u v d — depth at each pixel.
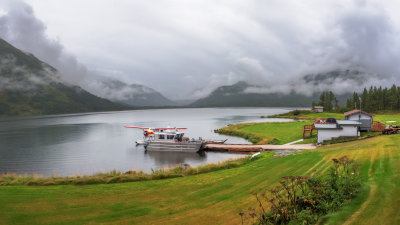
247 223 17.06
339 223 12.79
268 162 38.31
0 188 27.62
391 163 24.80
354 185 17.42
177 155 63.28
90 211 20.53
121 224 18.06
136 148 75.19
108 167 52.81
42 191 26.36
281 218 15.96
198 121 180.38
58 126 156.75
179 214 19.66
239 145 67.81
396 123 81.69
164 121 190.50
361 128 66.25
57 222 18.39
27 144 84.50
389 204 14.14
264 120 163.38
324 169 27.28
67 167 53.22
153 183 30.19
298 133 79.62
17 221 18.47
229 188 25.81
